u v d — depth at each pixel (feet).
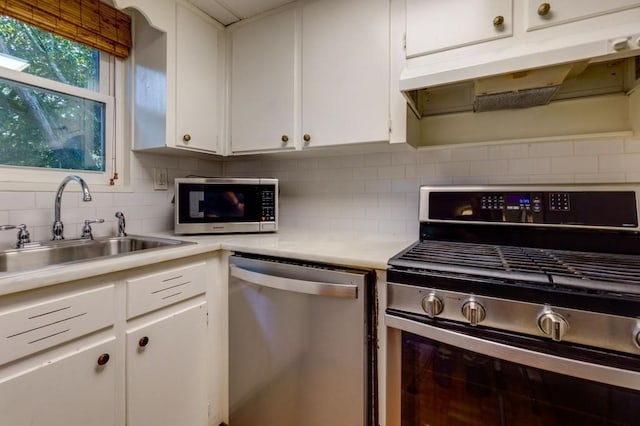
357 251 3.89
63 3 4.41
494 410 2.73
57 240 4.24
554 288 2.51
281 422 3.90
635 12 3.12
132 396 3.40
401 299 3.11
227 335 4.44
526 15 3.56
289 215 6.39
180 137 5.08
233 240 4.76
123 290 3.34
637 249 3.51
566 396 2.47
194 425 4.12
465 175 4.86
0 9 3.83
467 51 3.85
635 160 3.92
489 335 2.68
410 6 4.20
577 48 2.97
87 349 3.01
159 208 5.82
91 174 5.02
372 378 3.43
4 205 3.96
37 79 4.41
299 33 5.08
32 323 2.62
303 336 3.72
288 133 5.17
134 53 5.28
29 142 4.38
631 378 2.21
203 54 5.42
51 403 2.75
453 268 2.96
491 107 4.44
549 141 4.29
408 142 4.39
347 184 5.80
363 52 4.54
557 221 3.83
